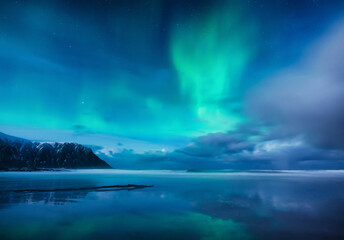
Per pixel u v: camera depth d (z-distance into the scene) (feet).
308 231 25.09
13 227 25.50
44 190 61.00
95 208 36.88
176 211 35.14
